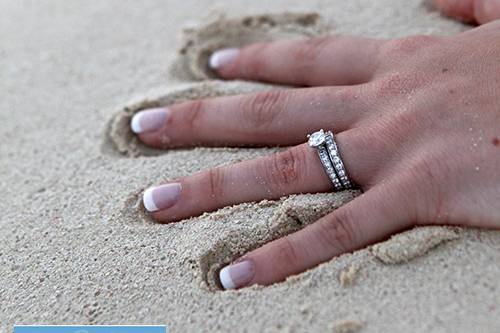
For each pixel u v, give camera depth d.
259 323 0.33
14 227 0.37
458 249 0.34
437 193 0.34
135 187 0.38
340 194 0.35
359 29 0.43
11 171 0.40
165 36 0.45
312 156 0.35
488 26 0.37
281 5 0.46
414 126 0.35
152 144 0.39
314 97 0.37
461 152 0.34
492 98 0.34
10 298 0.35
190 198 0.36
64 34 0.46
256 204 0.36
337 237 0.34
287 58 0.40
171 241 0.36
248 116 0.38
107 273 0.35
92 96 0.43
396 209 0.34
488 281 0.33
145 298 0.34
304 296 0.33
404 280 0.33
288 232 0.35
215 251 0.35
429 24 0.43
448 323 0.32
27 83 0.44
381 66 0.38
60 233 0.37
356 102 0.37
